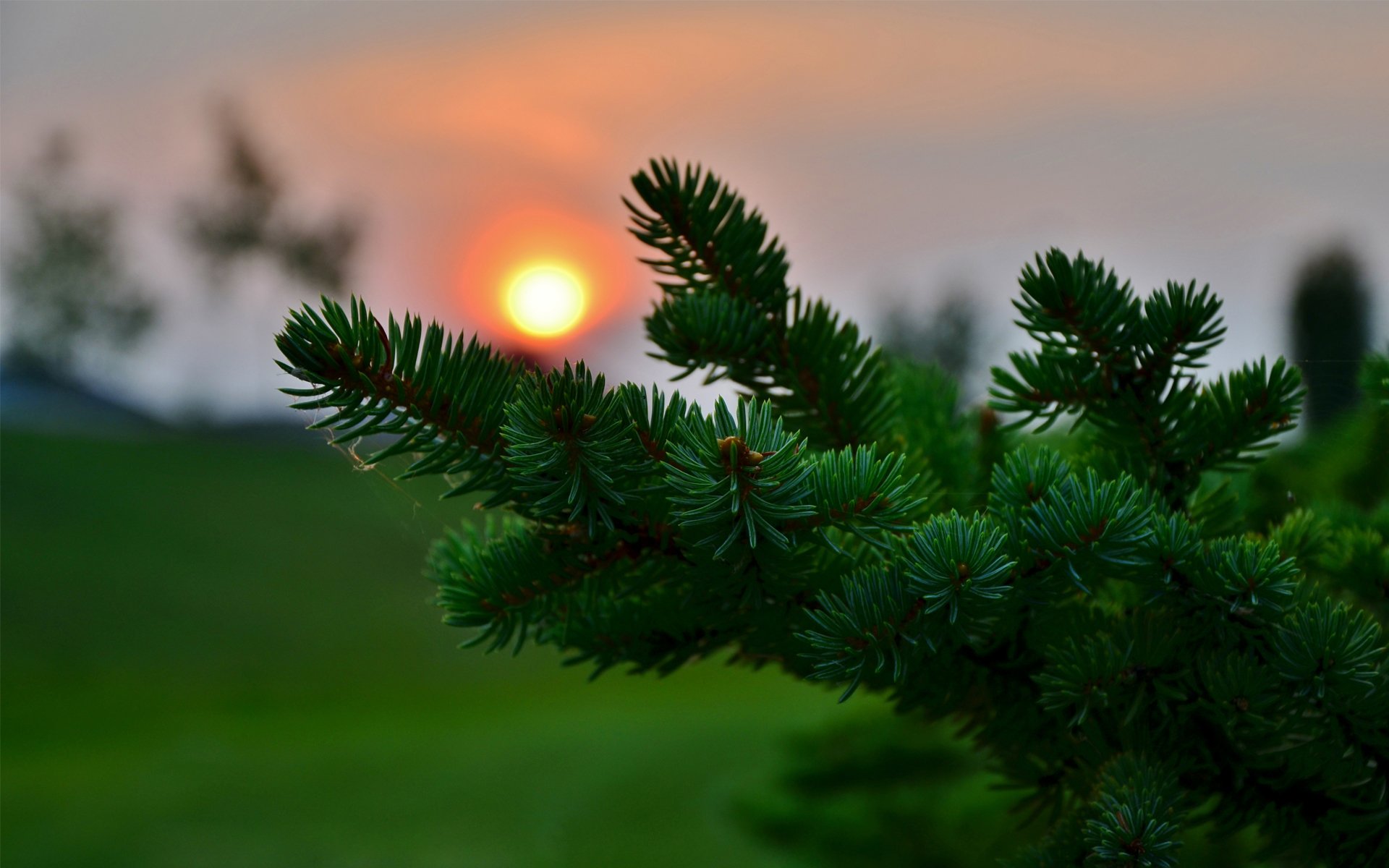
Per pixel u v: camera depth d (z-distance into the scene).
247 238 31.34
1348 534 1.02
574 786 9.39
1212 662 0.94
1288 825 0.96
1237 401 0.98
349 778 10.27
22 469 21.72
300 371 0.93
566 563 0.96
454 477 0.97
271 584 17.98
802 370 1.02
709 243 1.02
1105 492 0.94
